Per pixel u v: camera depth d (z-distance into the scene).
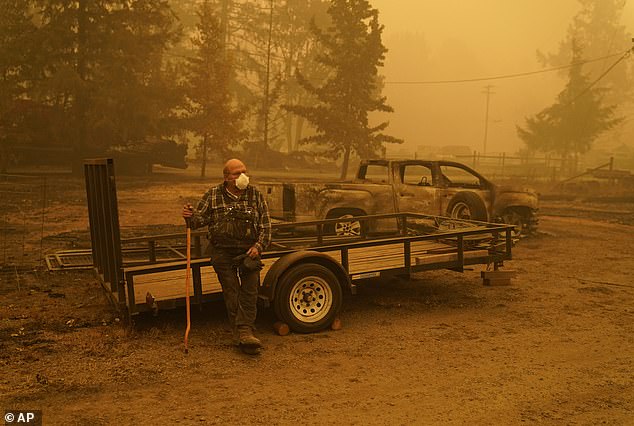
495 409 4.42
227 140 34.69
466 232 7.64
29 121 32.56
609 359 5.57
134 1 34.44
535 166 53.97
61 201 19.58
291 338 6.12
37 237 12.64
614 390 4.81
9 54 31.12
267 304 6.06
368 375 5.10
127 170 36.88
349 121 37.19
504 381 4.99
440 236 7.45
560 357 5.61
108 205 6.06
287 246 9.17
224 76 34.78
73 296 7.64
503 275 8.70
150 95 34.44
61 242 12.01
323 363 5.39
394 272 7.10
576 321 6.88
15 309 6.96
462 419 4.24
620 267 10.37
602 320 6.92
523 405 4.50
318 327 6.32
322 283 6.39
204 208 5.63
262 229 5.65
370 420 4.21
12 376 4.93
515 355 5.66
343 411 4.36
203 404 4.45
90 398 4.54
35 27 32.47
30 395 4.56
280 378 5.01
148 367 5.21
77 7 34.12
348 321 6.81
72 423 4.09
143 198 22.25
